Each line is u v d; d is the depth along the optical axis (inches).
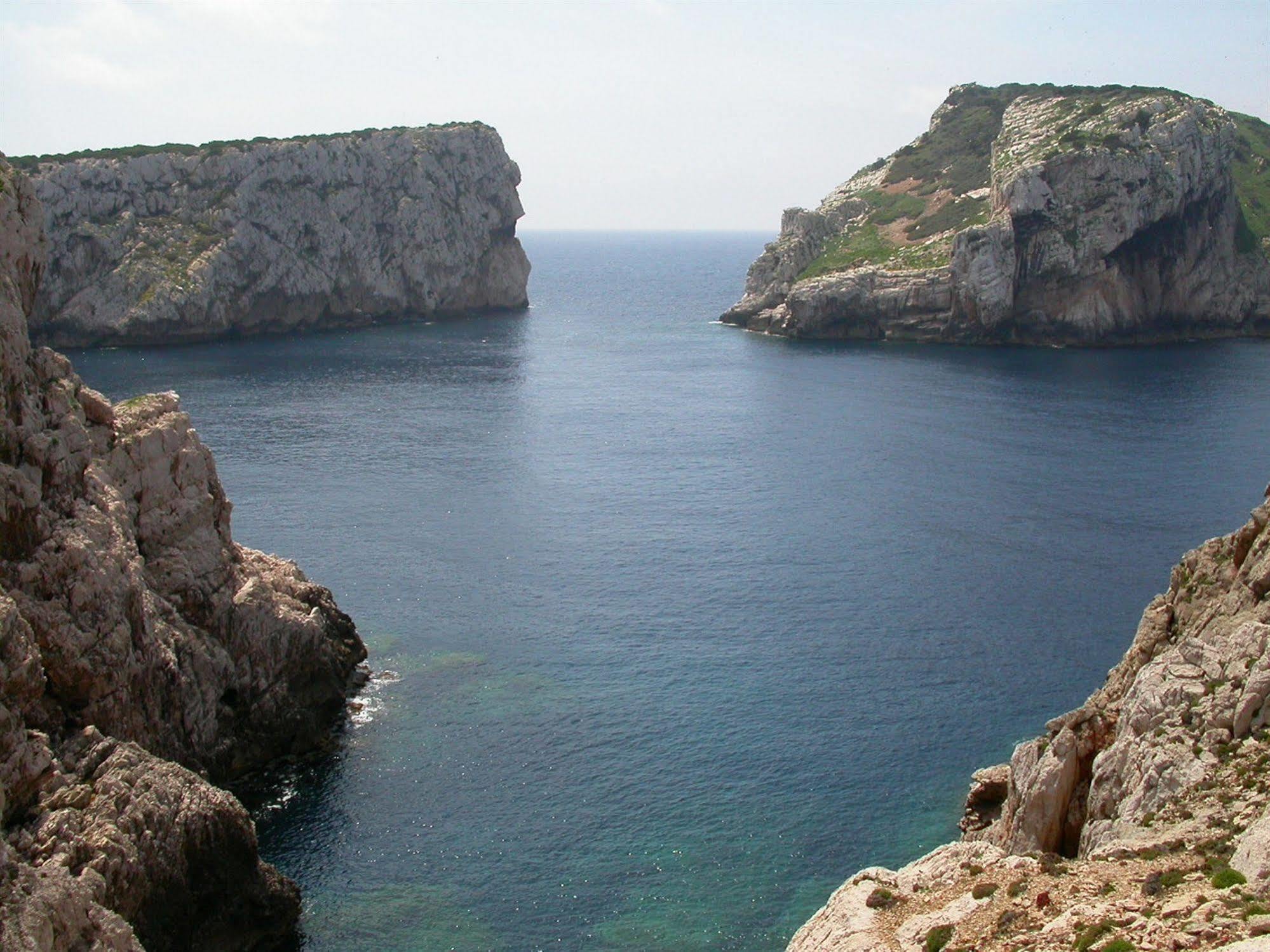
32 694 1697.8
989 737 2372.0
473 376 6796.3
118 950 1421.0
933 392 6146.7
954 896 1275.8
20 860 1485.0
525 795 2171.5
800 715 2466.8
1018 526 3757.4
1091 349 7642.7
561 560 3457.2
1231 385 6264.8
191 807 1761.8
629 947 1760.6
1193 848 1195.3
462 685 2618.1
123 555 2050.9
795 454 4810.5
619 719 2454.5
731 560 3467.0
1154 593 3152.1
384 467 4532.5
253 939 1788.9
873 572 3341.5
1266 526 1632.6
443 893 1895.9
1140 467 4473.4
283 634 2409.0
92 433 2245.3
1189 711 1427.2
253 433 5049.2
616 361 7500.0
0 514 1856.5
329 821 2097.7
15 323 2021.4
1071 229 7721.5
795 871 1941.4
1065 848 1577.3
